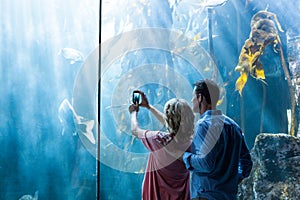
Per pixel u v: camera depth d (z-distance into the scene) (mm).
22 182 17812
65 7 17156
